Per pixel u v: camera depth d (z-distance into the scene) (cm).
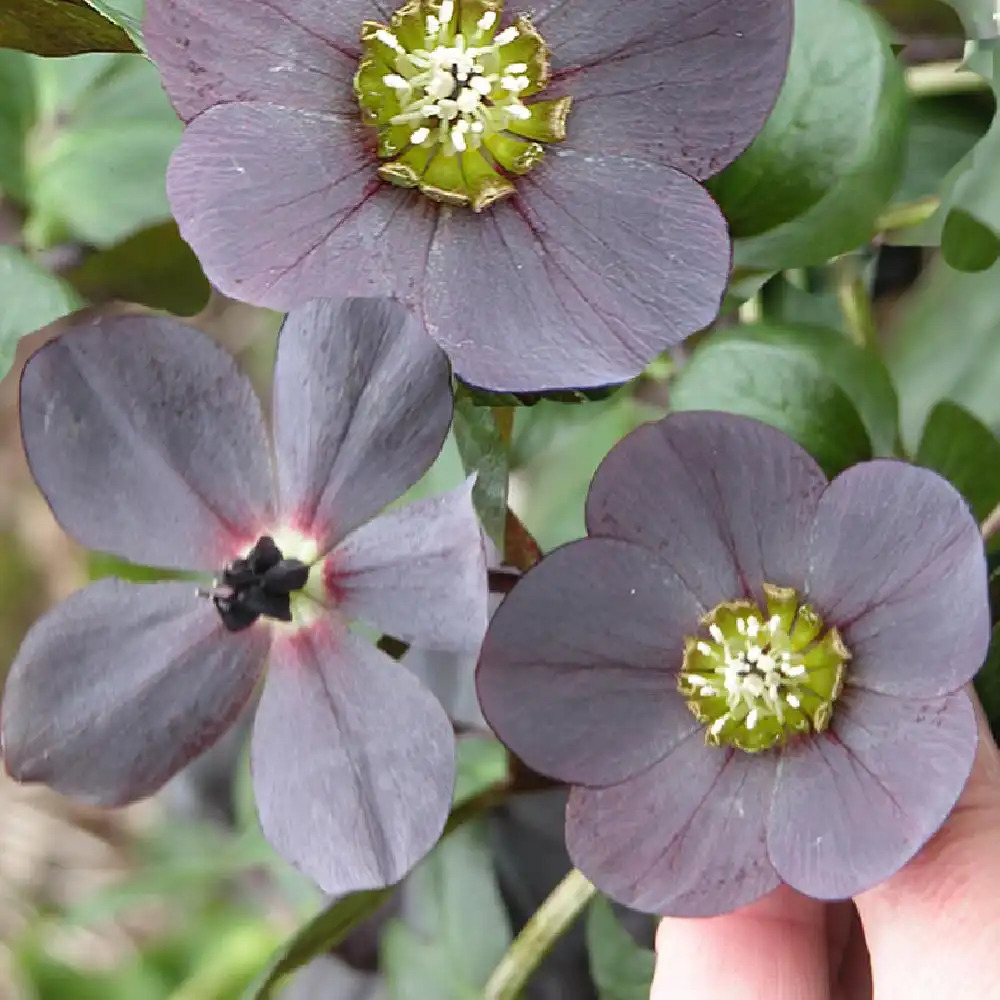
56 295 28
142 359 24
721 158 24
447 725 24
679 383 28
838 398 27
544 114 25
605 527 25
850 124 26
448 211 25
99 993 50
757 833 25
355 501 24
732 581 25
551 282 24
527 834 36
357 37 25
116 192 31
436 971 36
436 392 23
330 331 23
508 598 24
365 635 27
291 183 24
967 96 29
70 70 31
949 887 25
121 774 24
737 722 25
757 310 30
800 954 28
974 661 23
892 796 24
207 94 24
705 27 24
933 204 29
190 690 25
